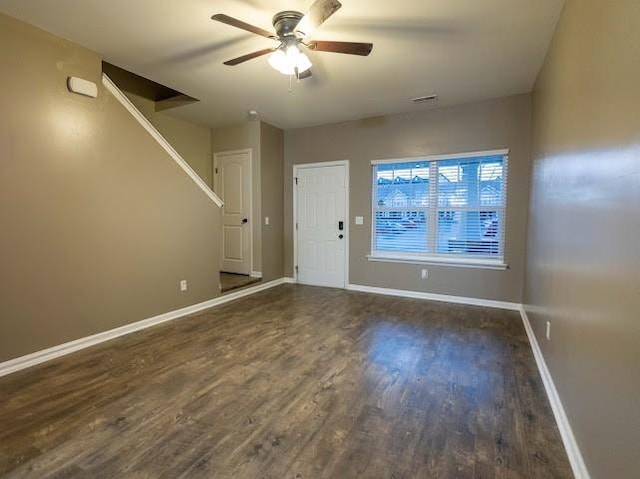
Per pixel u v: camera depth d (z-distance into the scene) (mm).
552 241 2398
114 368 2598
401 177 4770
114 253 3209
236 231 5426
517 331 3402
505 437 1819
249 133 5215
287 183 5652
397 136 4707
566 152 2074
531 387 2338
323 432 1860
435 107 4414
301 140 5484
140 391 2271
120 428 1886
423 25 2570
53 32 2660
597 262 1443
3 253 2457
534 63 3158
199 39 2779
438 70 3334
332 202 5289
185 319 3793
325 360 2750
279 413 2033
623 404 1116
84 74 2902
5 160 2447
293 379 2439
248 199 5289
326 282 5422
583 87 1746
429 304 4371
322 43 2412
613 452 1188
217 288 4410
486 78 3516
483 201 4277
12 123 2477
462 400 2174
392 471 1584
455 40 2777
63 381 2395
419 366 2646
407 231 4777
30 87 2568
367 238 5023
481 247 4320
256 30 2270
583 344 1594
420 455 1686
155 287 3617
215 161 5547
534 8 2332
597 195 1477
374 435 1836
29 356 2607
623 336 1140
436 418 1986
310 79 3545
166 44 2855
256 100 4180
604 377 1308
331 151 5234
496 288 4227
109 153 3137
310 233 5512
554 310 2248
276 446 1751
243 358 2787
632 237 1094
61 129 2770
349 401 2162
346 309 4168
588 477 1430
